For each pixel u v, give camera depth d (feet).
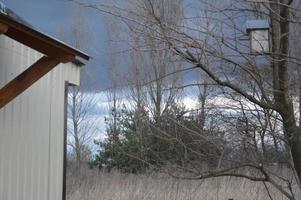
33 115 32.73
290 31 18.75
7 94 20.74
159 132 21.38
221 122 20.75
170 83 20.85
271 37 18.47
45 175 33.76
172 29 17.72
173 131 21.12
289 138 19.63
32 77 21.57
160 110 21.71
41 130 33.45
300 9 17.22
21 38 21.45
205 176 20.47
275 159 20.86
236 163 20.71
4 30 19.22
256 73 18.90
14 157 31.17
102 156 58.65
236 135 20.59
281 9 17.95
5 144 30.50
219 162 20.51
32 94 32.63
